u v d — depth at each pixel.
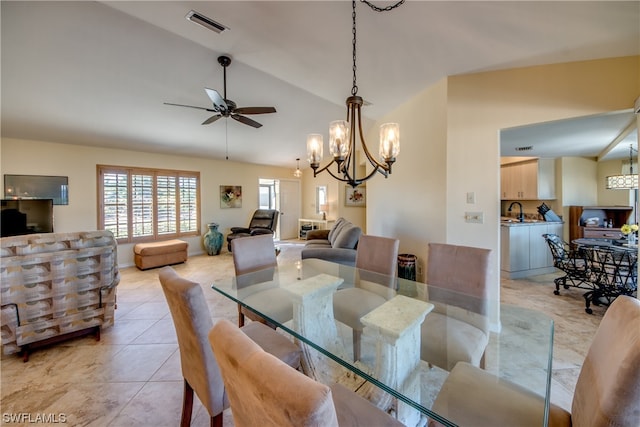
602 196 5.24
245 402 0.66
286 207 8.13
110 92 3.41
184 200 5.99
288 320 1.73
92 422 1.53
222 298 3.48
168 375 1.94
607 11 1.64
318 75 2.89
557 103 2.30
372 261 2.49
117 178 5.04
